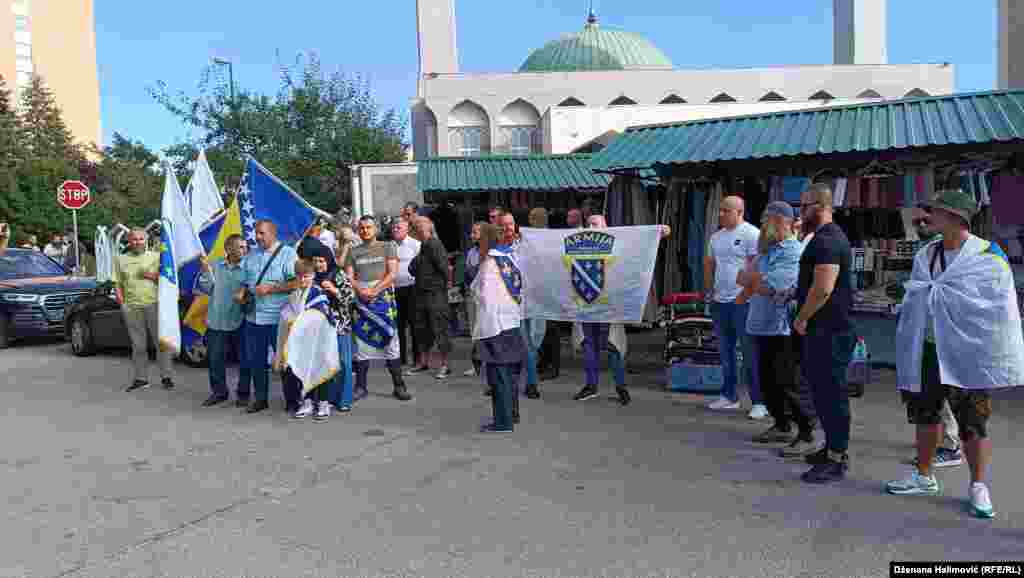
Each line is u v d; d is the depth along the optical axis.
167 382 9.38
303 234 8.45
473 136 37.28
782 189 9.67
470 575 3.91
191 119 23.80
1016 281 8.50
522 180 13.62
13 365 11.58
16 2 70.88
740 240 7.23
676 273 10.66
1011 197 8.70
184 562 4.14
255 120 23.80
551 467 5.73
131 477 5.69
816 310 5.20
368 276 8.22
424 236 9.54
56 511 4.97
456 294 12.73
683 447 6.24
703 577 3.84
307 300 7.48
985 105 8.29
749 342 7.10
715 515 4.69
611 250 7.99
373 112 26.67
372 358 8.27
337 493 5.23
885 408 7.38
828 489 5.14
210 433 7.02
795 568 3.92
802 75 36.72
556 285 8.16
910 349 4.87
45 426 7.43
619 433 6.71
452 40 39.84
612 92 36.69
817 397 5.33
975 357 4.50
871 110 8.88
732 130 9.58
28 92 49.47
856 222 9.88
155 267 9.38
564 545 4.27
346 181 25.36
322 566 4.05
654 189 12.11
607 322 7.93
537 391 8.27
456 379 9.52
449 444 6.44
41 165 31.70
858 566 3.94
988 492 4.97
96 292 12.29
